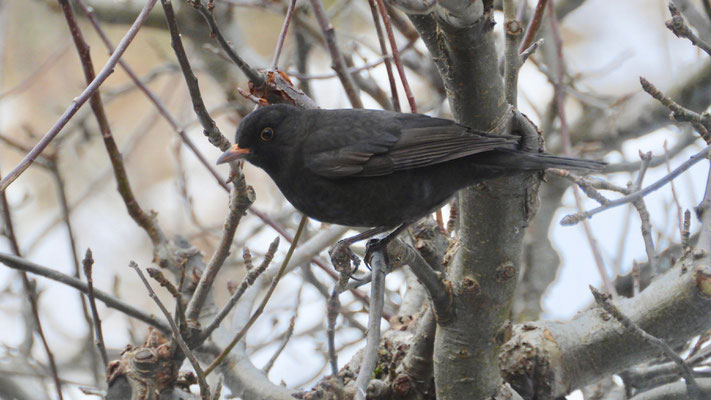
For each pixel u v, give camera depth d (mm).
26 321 13625
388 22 10227
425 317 9734
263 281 11516
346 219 9297
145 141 20172
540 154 8117
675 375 10656
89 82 9656
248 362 10344
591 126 18281
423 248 10102
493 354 9188
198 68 18078
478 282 8711
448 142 8219
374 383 10086
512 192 8227
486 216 8375
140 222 11102
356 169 8906
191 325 9211
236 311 10906
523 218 8430
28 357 13500
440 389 9477
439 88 16312
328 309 8062
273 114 9289
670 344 9719
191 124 15828
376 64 12977
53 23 20016
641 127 17828
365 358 7301
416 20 7266
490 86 7797
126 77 20406
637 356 9766
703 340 10789
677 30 8562
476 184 8250
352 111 9367
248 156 9453
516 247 8586
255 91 9750
